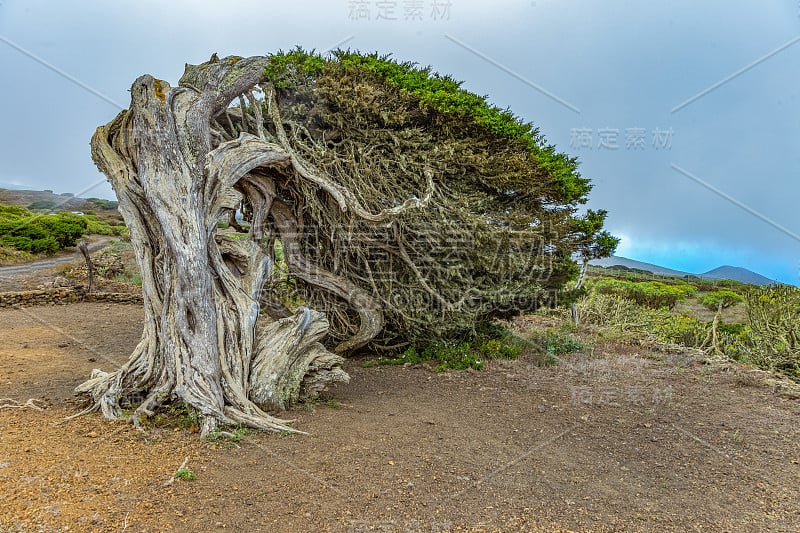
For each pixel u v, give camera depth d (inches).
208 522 157.4
